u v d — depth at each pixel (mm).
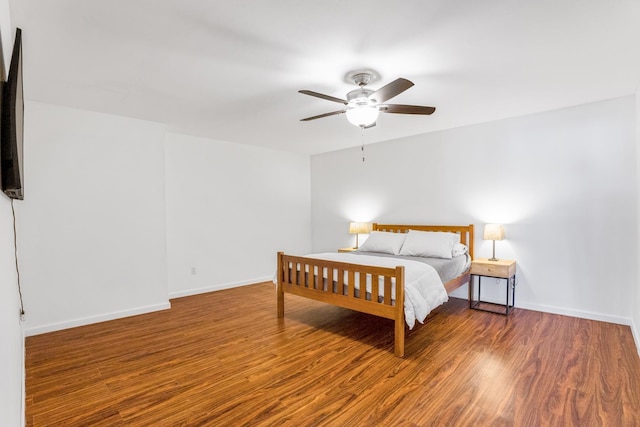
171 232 4438
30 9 1695
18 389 1671
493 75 2564
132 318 3584
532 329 3129
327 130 4320
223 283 4973
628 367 2365
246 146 5246
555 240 3559
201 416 1862
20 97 1484
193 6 1691
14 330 1619
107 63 2338
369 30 1915
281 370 2391
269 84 2709
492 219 3988
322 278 3201
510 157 3840
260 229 5453
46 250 3166
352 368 2410
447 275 3457
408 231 4477
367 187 5297
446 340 2908
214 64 2352
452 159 4316
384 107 2535
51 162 3199
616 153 3201
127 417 1854
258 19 1808
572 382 2180
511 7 1699
